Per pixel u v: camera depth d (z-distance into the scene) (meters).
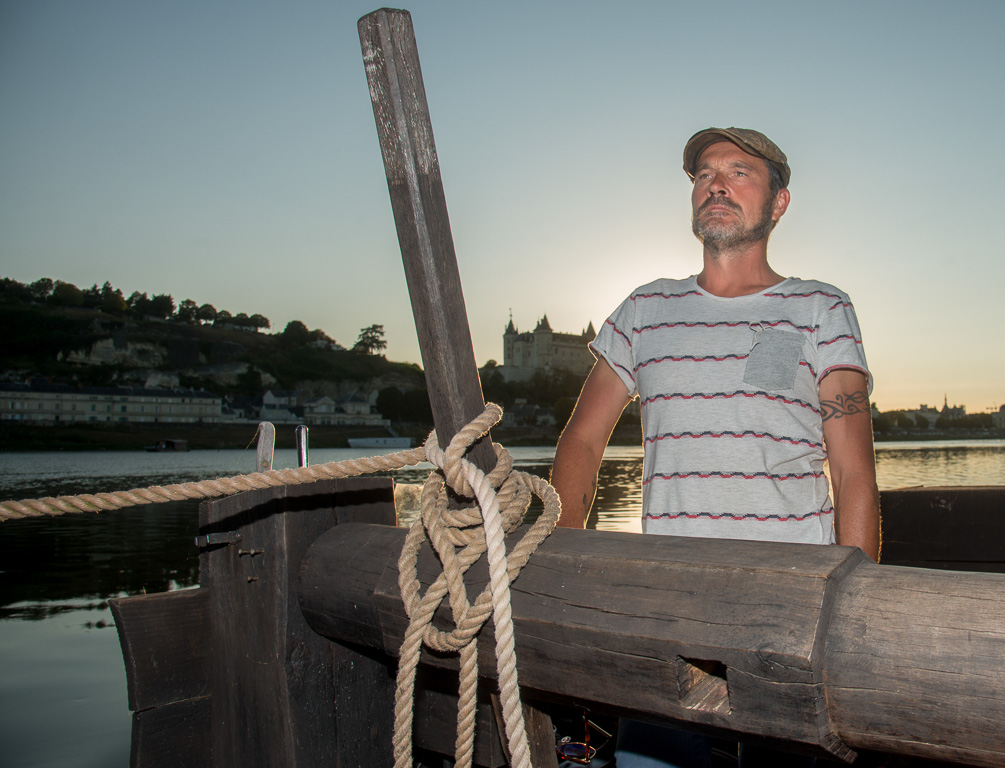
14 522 19.81
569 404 149.12
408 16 1.18
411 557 1.30
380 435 139.88
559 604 1.10
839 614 0.90
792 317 1.61
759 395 1.57
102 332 153.88
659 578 1.04
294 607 1.58
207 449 113.31
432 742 1.69
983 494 3.28
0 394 119.25
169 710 1.68
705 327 1.67
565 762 2.39
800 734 0.89
